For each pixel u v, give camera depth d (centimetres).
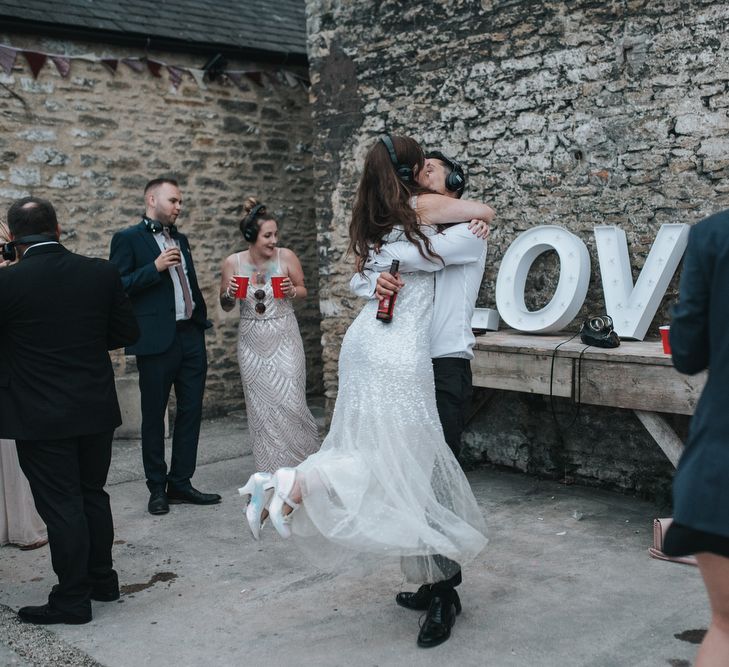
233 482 538
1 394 323
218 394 768
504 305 509
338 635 312
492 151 537
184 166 739
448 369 306
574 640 298
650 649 289
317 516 275
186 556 405
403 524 275
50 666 296
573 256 477
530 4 508
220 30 748
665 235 449
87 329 330
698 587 340
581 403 466
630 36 466
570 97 496
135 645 311
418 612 328
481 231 300
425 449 289
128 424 671
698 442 194
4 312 318
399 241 300
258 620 329
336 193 627
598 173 488
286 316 481
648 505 460
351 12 602
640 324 450
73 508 328
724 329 192
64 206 679
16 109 651
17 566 400
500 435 541
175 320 473
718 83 436
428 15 560
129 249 470
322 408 794
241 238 779
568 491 491
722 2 430
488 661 286
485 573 367
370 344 298
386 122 591
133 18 698
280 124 796
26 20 628
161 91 720
